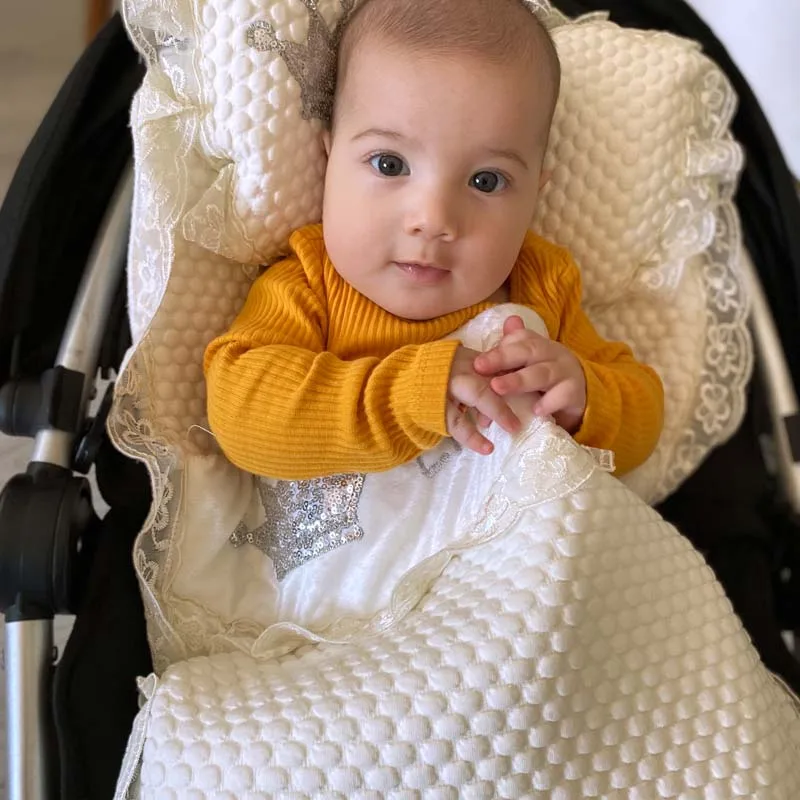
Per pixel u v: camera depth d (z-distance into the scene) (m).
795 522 0.89
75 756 0.73
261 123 0.79
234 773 0.63
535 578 0.65
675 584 0.70
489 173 0.76
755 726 0.69
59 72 1.73
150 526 0.79
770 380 0.92
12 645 0.73
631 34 0.93
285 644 0.76
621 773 0.65
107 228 0.87
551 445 0.68
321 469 0.75
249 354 0.76
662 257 0.94
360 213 0.76
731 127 0.97
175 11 0.78
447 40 0.73
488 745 0.62
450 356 0.70
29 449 1.33
